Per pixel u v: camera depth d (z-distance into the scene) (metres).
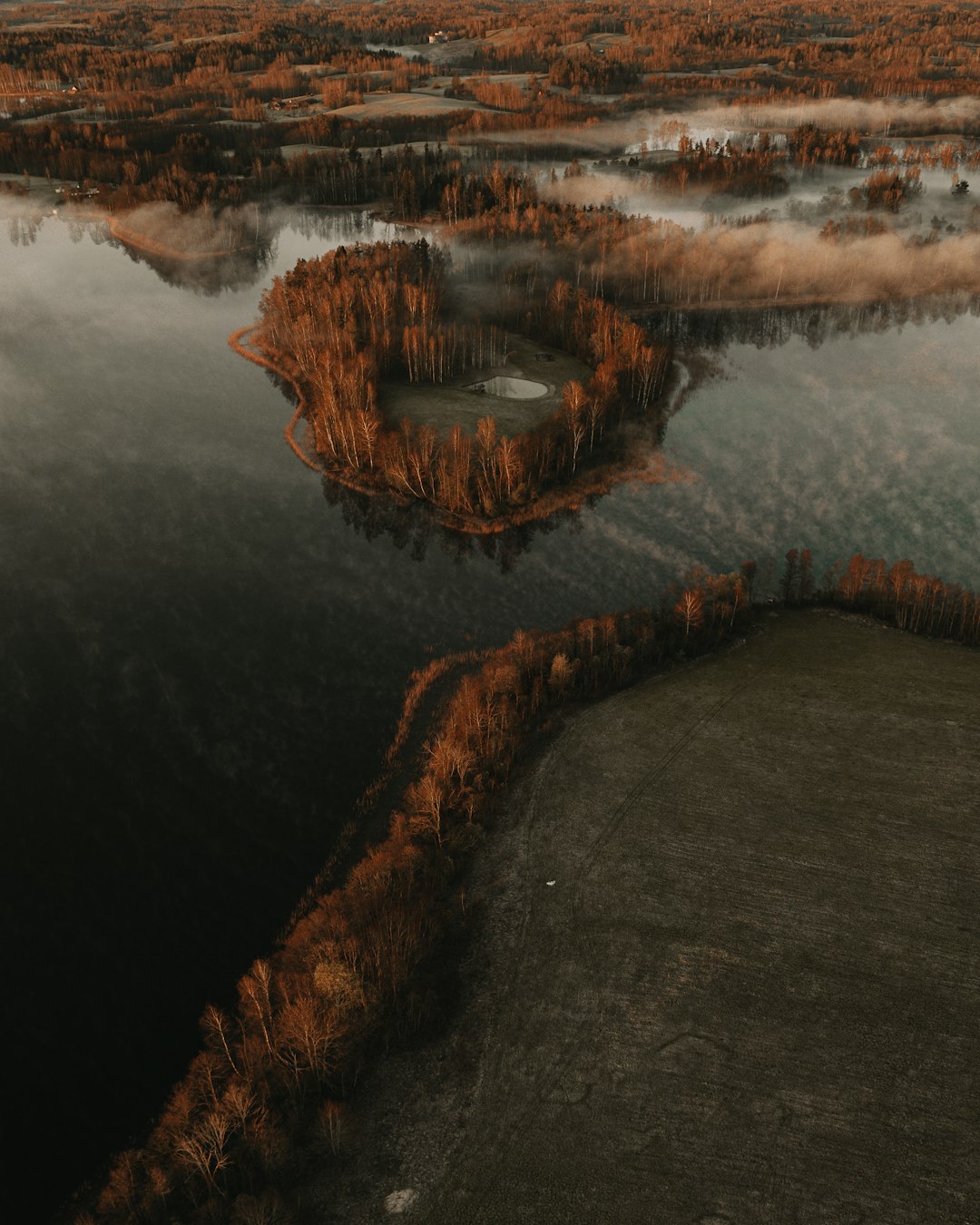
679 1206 55.84
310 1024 60.06
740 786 88.19
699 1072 63.53
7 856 84.19
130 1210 54.88
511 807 86.56
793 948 72.25
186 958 74.25
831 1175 57.31
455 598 125.31
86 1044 68.00
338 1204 55.66
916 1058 64.06
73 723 100.88
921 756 91.44
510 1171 57.75
